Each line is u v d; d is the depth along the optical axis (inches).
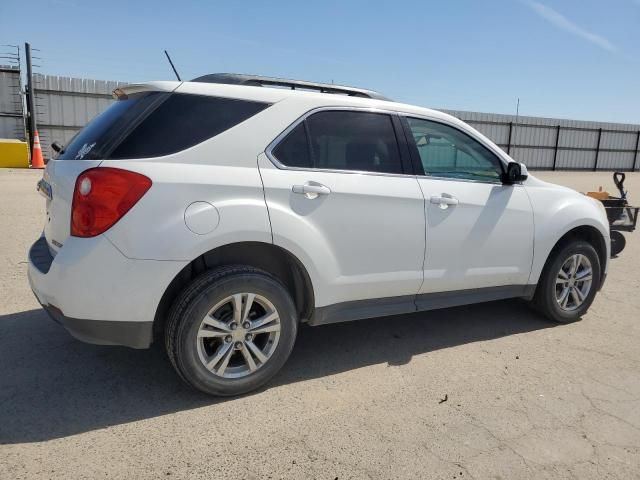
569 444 106.1
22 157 676.1
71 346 144.0
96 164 106.3
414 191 139.1
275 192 117.8
